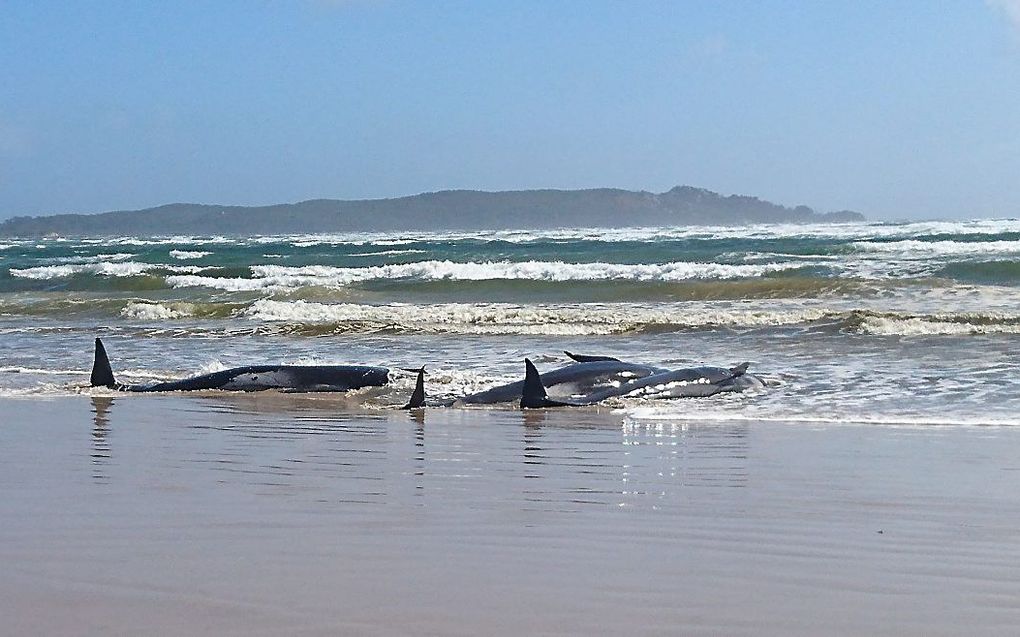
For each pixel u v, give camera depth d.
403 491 6.98
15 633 4.02
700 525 5.97
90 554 5.23
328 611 4.32
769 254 40.19
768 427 10.01
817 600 4.54
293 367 13.55
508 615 4.29
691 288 27.02
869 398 11.59
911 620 4.27
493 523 6.00
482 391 12.55
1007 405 10.86
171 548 5.37
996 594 4.63
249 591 4.59
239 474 7.63
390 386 13.54
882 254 38.69
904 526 5.95
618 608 4.40
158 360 16.39
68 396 12.80
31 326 22.19
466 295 29.33
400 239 85.62
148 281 35.09
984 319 17.92
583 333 18.88
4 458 8.31
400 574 4.90
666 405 11.73
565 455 8.57
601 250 49.78
